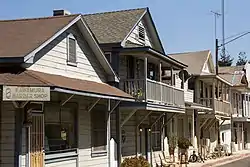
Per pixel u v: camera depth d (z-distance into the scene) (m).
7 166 15.28
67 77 18.39
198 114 36.69
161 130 29.36
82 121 19.58
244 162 34.25
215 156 37.44
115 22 26.05
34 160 16.12
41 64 17.00
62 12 22.23
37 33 17.56
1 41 17.06
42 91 13.90
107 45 23.70
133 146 25.39
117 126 23.12
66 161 18.23
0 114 15.52
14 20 19.83
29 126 15.65
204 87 39.12
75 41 19.41
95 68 21.12
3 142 15.41
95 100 20.05
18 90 13.64
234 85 47.81
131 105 23.03
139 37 26.64
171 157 29.64
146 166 19.78
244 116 51.38
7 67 15.81
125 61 24.69
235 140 50.31
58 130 17.83
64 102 17.55
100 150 21.08
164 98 25.48
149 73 27.62
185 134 34.50
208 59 41.25
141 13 26.58
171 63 27.20
